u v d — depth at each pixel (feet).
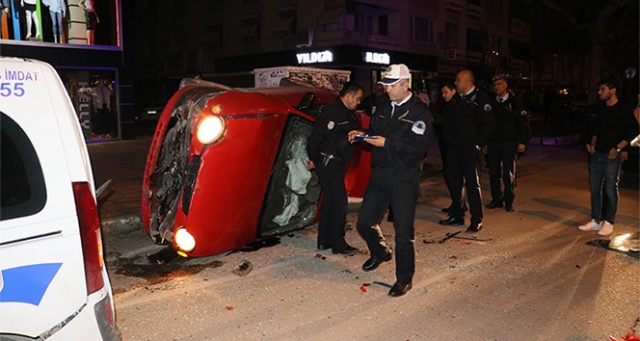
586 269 16.67
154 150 17.31
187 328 12.51
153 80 122.83
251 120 15.71
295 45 88.63
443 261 17.39
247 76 99.86
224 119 15.30
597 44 63.93
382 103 14.94
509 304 14.01
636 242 19.22
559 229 21.44
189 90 17.38
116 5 48.44
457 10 105.70
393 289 14.52
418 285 15.30
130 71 50.52
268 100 16.55
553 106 69.31
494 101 23.88
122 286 15.02
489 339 12.10
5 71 7.74
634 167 30.40
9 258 7.27
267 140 16.21
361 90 16.74
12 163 7.54
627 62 100.01
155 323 12.74
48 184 7.68
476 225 20.80
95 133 49.26
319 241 18.26
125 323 12.71
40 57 43.39
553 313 13.46
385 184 14.44
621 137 19.60
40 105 7.88
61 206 7.72
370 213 15.25
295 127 17.75
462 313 13.46
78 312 7.83
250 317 13.14
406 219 14.30
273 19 92.17
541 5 84.38
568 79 174.19
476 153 20.33
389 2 87.25
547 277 15.98
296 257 17.57
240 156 15.64
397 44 90.12
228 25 101.71
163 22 117.50
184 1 111.24
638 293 14.74
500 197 24.99
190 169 15.52
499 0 124.36
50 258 7.57
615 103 19.61
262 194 16.70
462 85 20.13
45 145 7.77
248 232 17.11
